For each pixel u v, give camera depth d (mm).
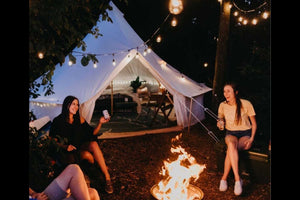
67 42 2859
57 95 6023
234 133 4258
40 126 5148
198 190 3477
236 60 10875
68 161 3816
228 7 8062
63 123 4023
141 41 8055
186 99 7266
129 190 4082
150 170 4773
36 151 2840
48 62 2920
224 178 4062
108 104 8469
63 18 2531
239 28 10719
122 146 5891
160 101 7410
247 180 4312
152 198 3246
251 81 7012
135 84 10484
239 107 4168
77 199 2771
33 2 2197
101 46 6988
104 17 3062
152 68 6789
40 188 2908
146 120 8258
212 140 6430
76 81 6285
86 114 6059
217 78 8398
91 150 4180
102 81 6195
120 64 6434
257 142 4652
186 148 5887
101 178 4348
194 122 7879
